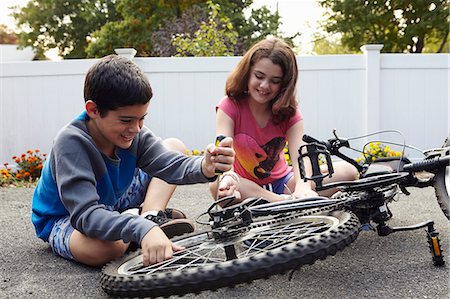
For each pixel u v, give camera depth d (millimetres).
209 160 2186
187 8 18062
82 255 2293
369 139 6398
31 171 6156
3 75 6520
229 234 1977
